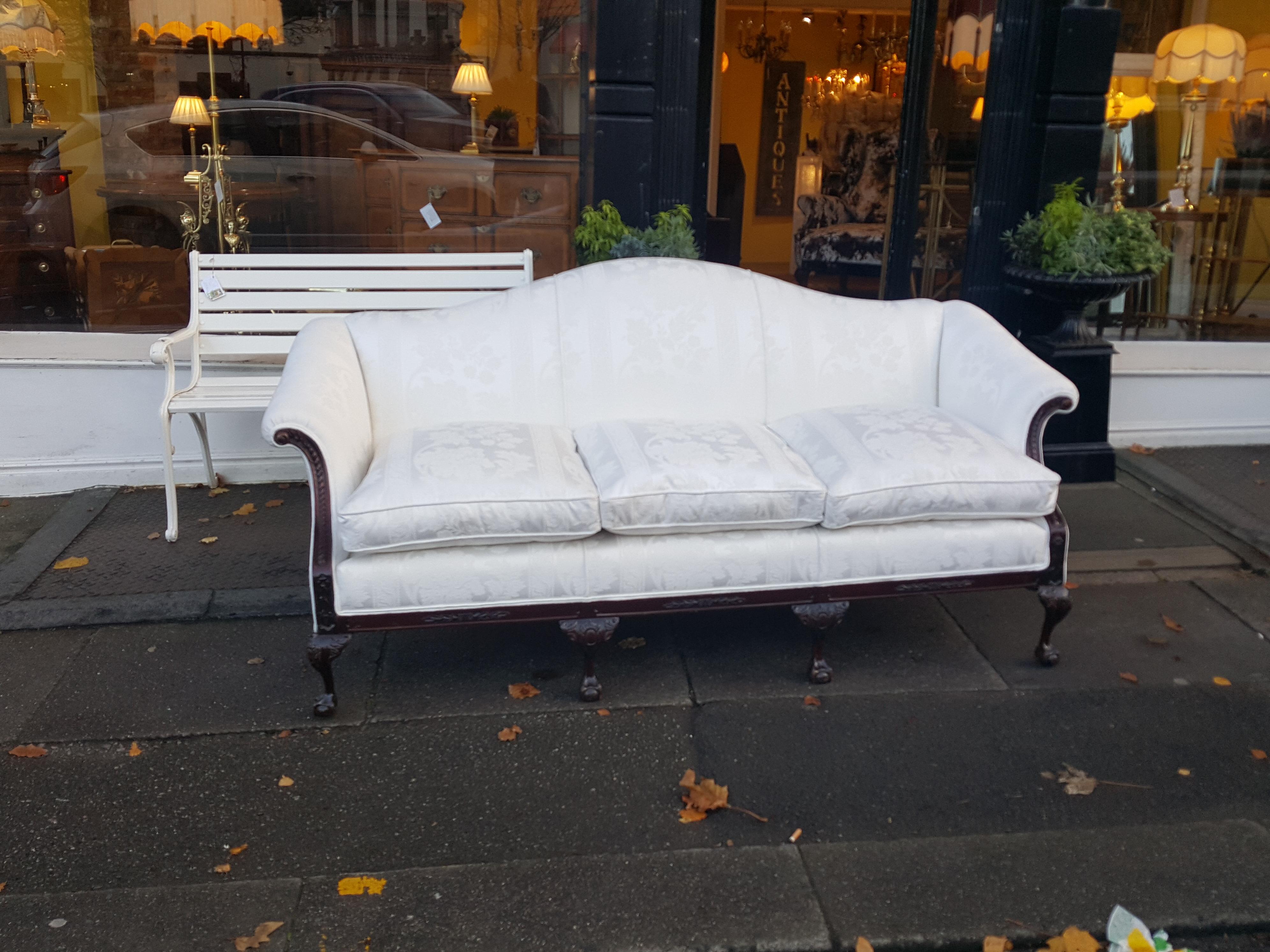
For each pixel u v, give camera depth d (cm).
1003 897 198
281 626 303
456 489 243
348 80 409
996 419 290
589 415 305
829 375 317
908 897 198
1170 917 193
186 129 407
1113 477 418
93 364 381
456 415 299
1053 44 391
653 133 395
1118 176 447
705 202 492
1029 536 270
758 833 218
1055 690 273
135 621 302
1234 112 447
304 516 377
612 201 398
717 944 186
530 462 257
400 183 420
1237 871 205
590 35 395
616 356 306
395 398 297
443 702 266
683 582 256
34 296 407
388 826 219
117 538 355
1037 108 404
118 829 217
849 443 274
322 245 423
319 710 256
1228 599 324
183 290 420
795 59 1016
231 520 371
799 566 260
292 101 409
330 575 243
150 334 411
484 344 303
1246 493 397
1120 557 350
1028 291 409
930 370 323
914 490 259
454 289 388
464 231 426
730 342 311
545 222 428
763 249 1052
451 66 410
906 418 287
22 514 373
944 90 445
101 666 280
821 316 319
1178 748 249
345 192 419
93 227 407
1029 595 328
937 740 251
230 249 419
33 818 221
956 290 439
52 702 263
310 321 321
